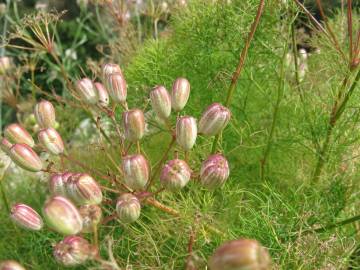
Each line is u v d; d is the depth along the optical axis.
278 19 0.15
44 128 0.12
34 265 0.15
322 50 0.16
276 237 0.12
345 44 0.17
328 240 0.13
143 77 0.18
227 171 0.11
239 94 0.17
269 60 0.17
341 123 0.15
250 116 0.17
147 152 0.17
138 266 0.12
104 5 0.22
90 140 0.21
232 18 0.16
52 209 0.09
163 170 0.10
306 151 0.16
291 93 0.17
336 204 0.15
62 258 0.09
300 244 0.12
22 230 0.16
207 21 0.16
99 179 0.16
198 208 0.13
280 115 0.17
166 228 0.13
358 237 0.15
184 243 0.13
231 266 0.07
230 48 0.16
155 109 0.12
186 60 0.17
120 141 0.12
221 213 0.14
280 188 0.16
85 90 0.13
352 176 0.15
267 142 0.15
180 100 0.12
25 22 0.17
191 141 0.11
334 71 0.15
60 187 0.11
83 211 0.10
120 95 0.12
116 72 0.12
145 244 0.13
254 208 0.15
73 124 0.21
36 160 0.12
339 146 0.15
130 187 0.11
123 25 0.21
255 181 0.16
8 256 0.16
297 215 0.13
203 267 0.12
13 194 0.18
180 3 0.18
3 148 0.12
